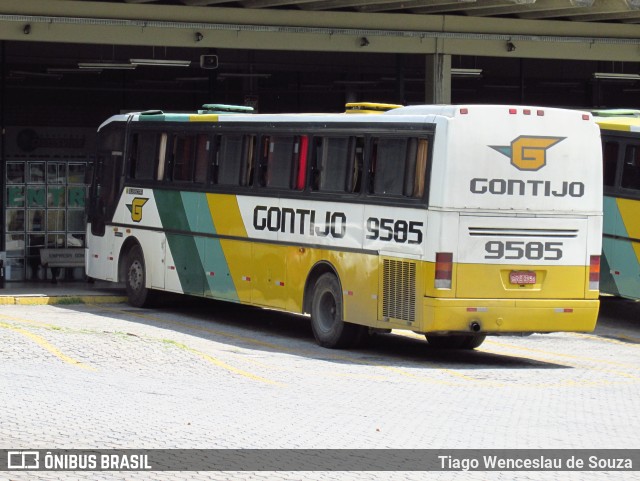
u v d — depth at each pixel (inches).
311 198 1079.6
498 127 963.3
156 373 839.7
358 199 1025.5
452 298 949.2
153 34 1501.0
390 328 994.1
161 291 1357.0
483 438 653.9
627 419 739.4
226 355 961.5
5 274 1678.2
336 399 775.1
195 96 1667.1
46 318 1207.6
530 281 971.9
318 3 1536.7
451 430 676.7
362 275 1016.9
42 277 1700.3
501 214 962.1
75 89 1654.8
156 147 1315.2
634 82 1818.4
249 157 1167.6
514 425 702.5
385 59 1686.8
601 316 1418.6
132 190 1350.9
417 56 1686.8
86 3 1464.1
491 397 815.7
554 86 1781.5
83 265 1679.4
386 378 888.3
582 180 987.3
